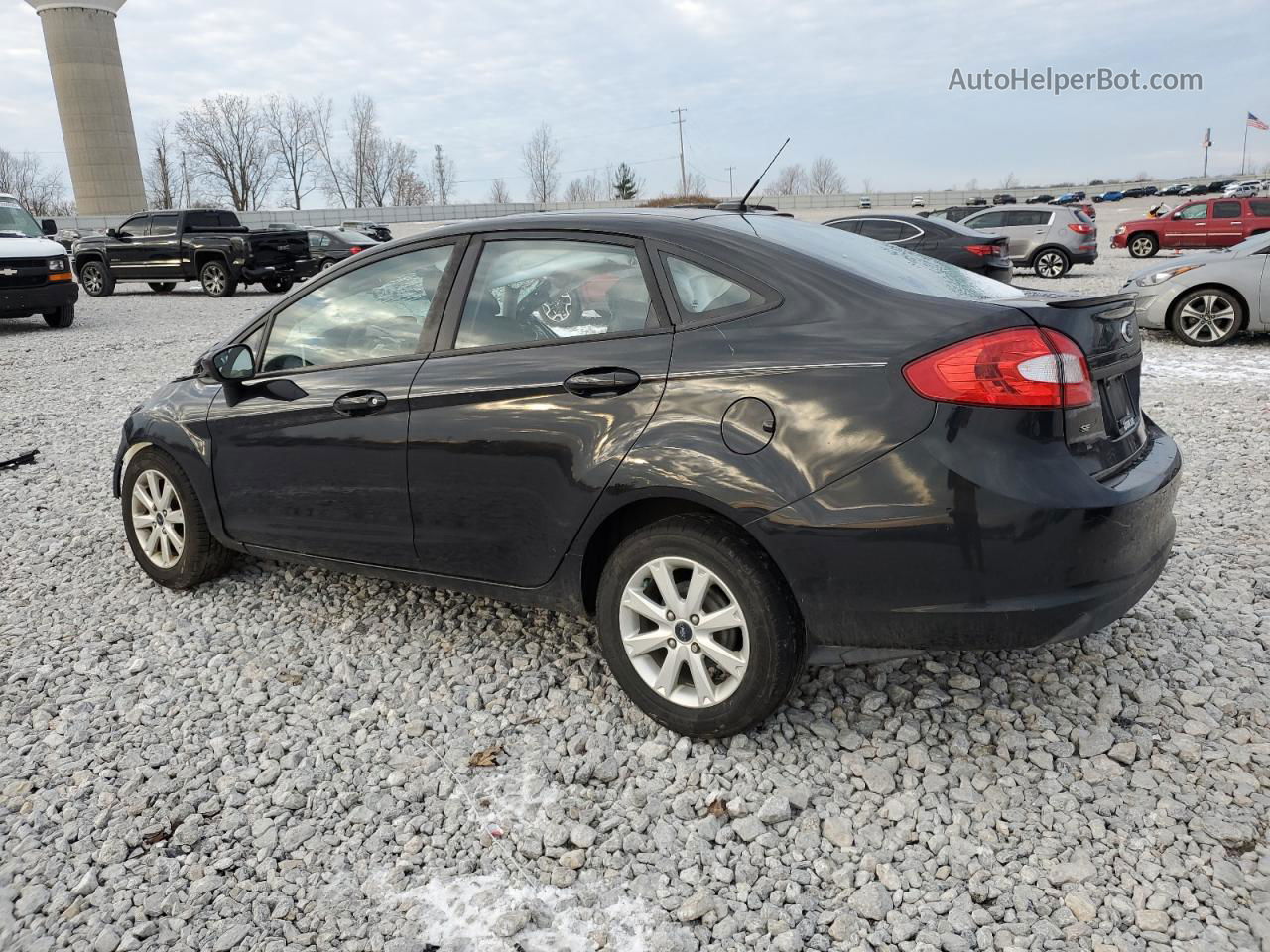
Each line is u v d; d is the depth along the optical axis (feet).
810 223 11.54
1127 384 9.47
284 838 8.34
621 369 9.21
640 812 8.55
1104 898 7.30
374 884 7.77
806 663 8.98
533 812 8.62
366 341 11.35
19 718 10.46
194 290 75.56
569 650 11.48
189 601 13.42
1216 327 33.32
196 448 12.69
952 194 238.68
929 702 9.97
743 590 8.66
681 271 9.39
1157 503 8.78
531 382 9.68
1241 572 13.09
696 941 7.09
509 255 10.46
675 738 9.53
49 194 264.52
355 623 12.48
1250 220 77.00
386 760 9.47
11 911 7.56
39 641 12.35
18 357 38.09
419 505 10.66
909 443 7.99
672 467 8.75
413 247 11.20
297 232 68.95
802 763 9.09
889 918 7.23
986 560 7.90
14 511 17.98
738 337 8.84
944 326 8.16
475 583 10.62
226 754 9.66
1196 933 6.91
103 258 67.10
